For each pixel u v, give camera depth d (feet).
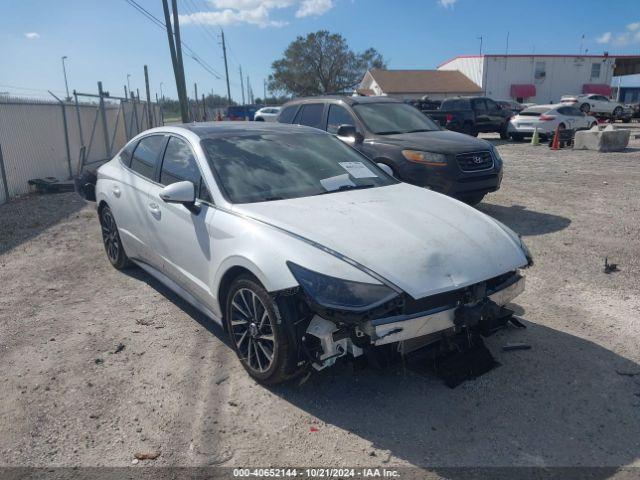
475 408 10.90
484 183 25.09
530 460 9.42
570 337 13.74
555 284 17.39
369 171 15.65
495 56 166.30
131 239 17.15
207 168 13.64
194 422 10.64
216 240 12.38
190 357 13.12
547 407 10.89
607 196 31.37
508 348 13.12
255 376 11.78
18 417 10.89
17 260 21.53
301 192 13.61
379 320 9.99
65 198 36.09
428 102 83.30
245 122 17.22
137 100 69.31
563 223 25.30
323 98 29.91
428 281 10.35
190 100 125.90
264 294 10.91
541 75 168.14
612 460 9.39
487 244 11.76
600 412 10.70
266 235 11.25
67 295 17.44
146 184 16.05
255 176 13.74
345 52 235.61
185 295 14.56
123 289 17.83
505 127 79.00
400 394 11.45
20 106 38.86
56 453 9.83
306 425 10.50
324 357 10.48
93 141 53.98
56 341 14.11
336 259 10.42
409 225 11.80
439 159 24.29
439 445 9.85
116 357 13.20
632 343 13.37
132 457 9.70
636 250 20.68
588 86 169.27
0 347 13.85
